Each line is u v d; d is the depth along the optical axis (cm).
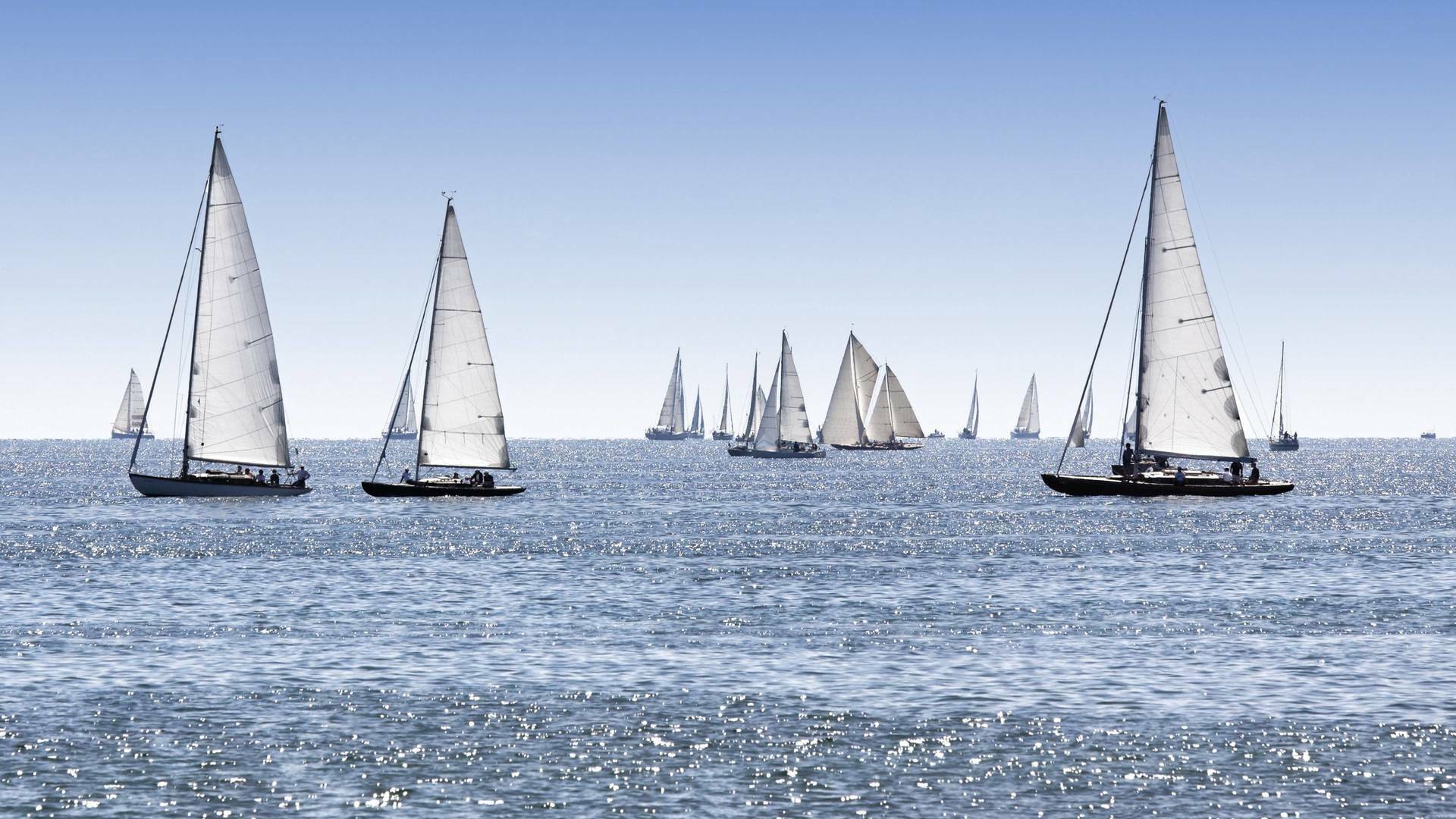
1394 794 3666
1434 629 6134
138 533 11362
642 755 4016
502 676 5072
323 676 5050
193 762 3934
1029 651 5594
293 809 3572
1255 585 7881
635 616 6638
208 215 13162
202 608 6862
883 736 4203
